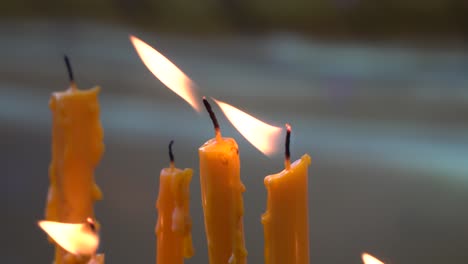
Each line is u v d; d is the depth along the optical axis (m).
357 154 3.82
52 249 2.96
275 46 5.92
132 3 6.51
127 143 4.14
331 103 4.74
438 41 5.54
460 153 3.76
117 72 5.52
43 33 6.52
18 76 5.72
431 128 4.20
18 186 3.65
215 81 5.27
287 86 5.09
